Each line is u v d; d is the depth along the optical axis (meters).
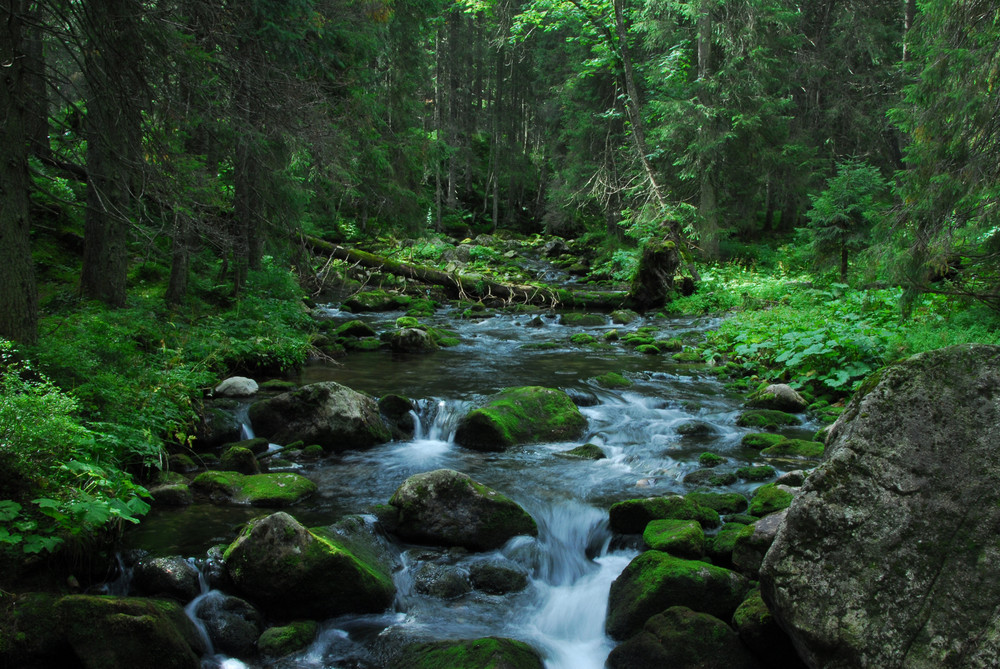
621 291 20.31
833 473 3.15
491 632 4.10
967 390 3.13
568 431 7.56
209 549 4.57
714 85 21.48
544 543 5.02
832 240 14.77
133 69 6.62
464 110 42.19
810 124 28.56
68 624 3.28
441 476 5.17
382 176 18.11
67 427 4.38
